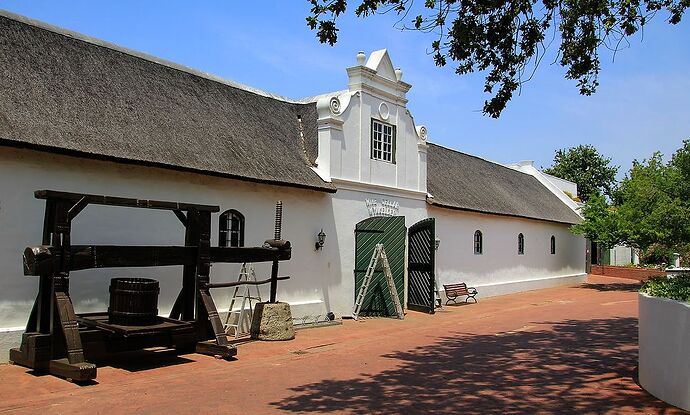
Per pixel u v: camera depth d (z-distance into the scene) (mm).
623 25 9539
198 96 14648
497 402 7727
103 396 7887
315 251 15461
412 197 19312
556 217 30203
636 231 25531
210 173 12312
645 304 8367
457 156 27469
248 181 13344
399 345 12508
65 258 9047
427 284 18547
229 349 10594
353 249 16750
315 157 16141
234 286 13008
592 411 7254
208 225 11125
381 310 17391
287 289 14664
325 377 9297
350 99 16641
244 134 14758
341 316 16266
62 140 10086
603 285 30781
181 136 12734
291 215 14773
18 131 9539
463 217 22547
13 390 8031
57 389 8164
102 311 10898
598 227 27266
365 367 10125
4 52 10812
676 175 25078
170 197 11961
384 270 17203
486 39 9055
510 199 27266
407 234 19172
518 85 9586
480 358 10930
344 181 16234
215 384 8719
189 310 11234
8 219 9555
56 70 11508
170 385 8617
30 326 9383
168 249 10547
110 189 10961
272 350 11648
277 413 7207
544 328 14992
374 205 17516
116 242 11039
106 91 12141
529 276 27672
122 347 9797
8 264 9547
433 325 15828
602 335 13672
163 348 11469
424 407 7480
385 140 18219
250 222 13617
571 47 9703
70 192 9961
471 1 8781
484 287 23625
